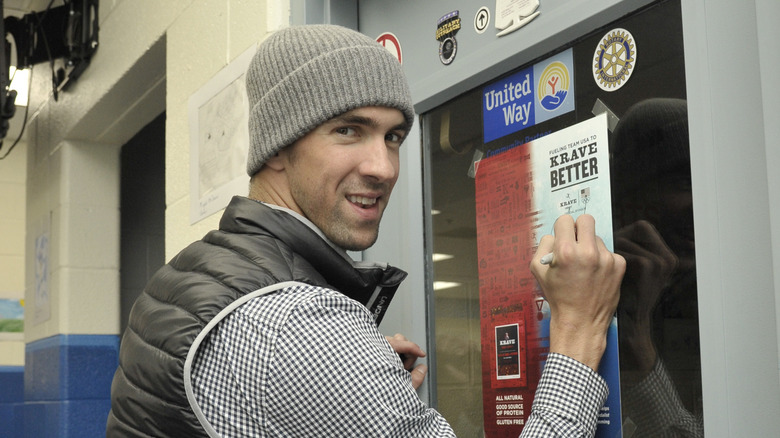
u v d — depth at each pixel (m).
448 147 1.40
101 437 3.13
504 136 1.25
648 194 1.00
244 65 1.75
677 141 0.97
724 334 0.88
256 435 0.87
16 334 5.45
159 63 2.44
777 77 0.81
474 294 1.30
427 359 1.41
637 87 1.03
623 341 1.04
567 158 1.12
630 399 1.02
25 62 3.12
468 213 1.33
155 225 3.56
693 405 0.93
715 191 0.90
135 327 1.00
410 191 1.45
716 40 0.90
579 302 0.94
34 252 3.58
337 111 0.99
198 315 0.90
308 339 0.86
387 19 1.54
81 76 2.99
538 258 1.00
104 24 2.74
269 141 1.04
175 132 2.13
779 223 0.80
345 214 1.01
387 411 0.85
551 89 1.17
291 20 1.65
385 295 1.15
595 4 1.05
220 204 1.83
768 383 0.83
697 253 0.91
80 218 3.21
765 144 0.82
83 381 3.14
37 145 3.64
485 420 1.25
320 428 0.86
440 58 1.37
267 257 0.95
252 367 0.87
